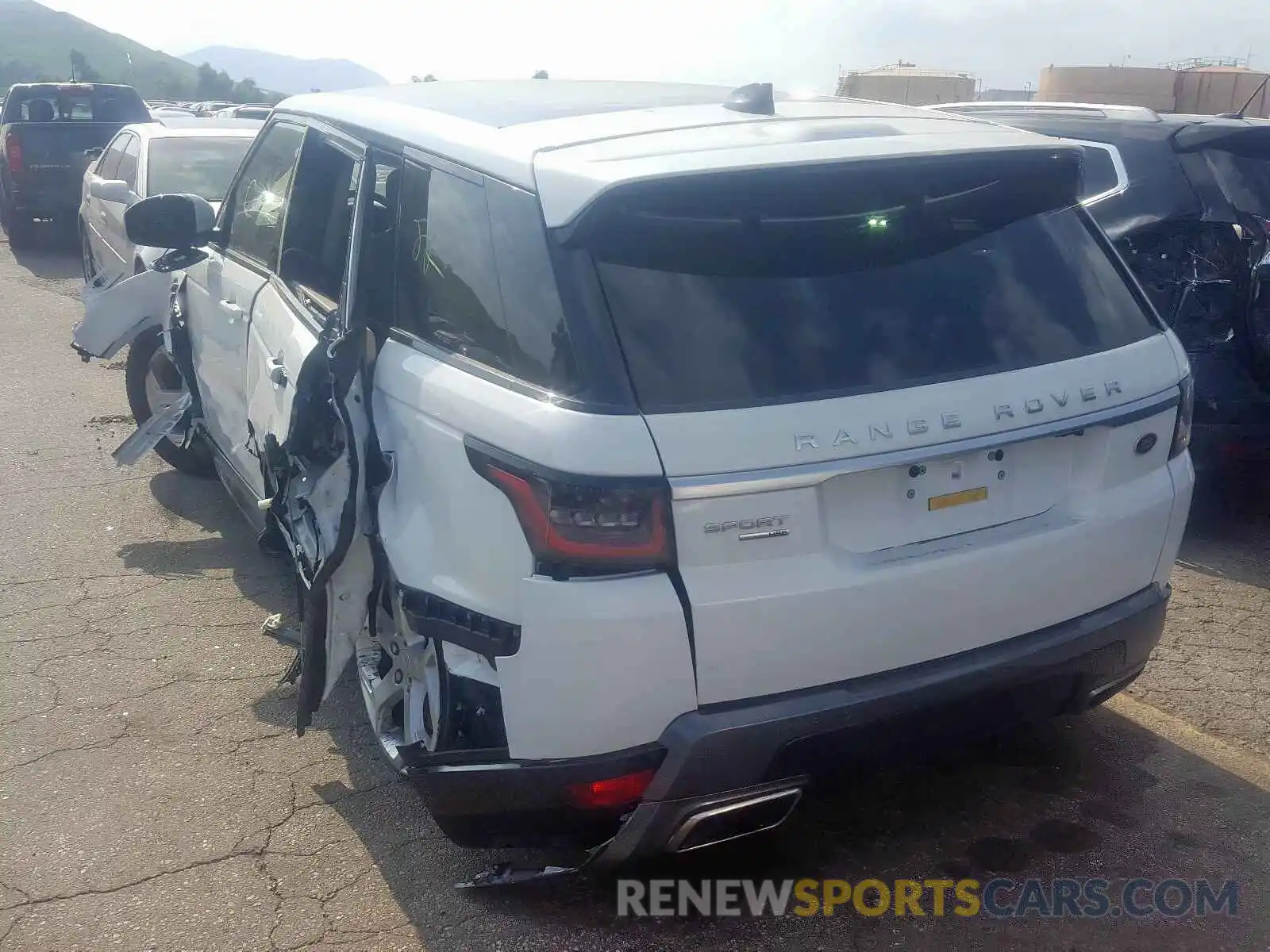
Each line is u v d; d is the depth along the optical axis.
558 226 2.64
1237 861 3.24
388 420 3.10
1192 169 5.73
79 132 14.74
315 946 2.95
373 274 3.38
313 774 3.70
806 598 2.60
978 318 2.89
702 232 2.69
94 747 3.84
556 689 2.56
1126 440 3.03
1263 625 4.78
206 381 5.05
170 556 5.41
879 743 2.75
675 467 2.49
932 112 3.55
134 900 3.12
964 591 2.79
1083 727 3.93
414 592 2.91
